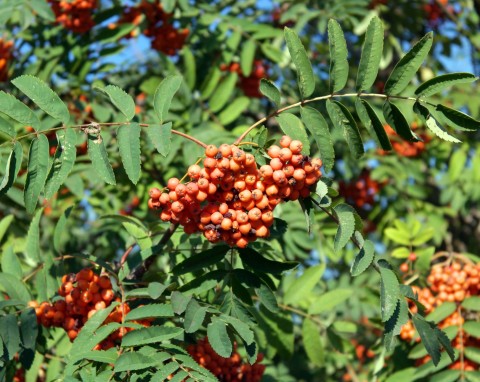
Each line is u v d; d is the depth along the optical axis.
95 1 0.97
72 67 1.01
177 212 0.64
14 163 0.63
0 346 0.64
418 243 0.89
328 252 0.98
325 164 0.66
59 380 0.64
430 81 0.65
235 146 0.63
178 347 0.62
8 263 0.76
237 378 0.74
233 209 0.64
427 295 0.82
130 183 0.99
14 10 0.97
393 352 0.84
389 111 0.66
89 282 0.67
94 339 0.62
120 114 0.96
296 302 0.83
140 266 0.72
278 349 0.82
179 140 0.94
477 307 0.80
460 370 0.77
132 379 0.61
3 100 0.63
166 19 1.01
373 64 0.66
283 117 0.67
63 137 0.64
